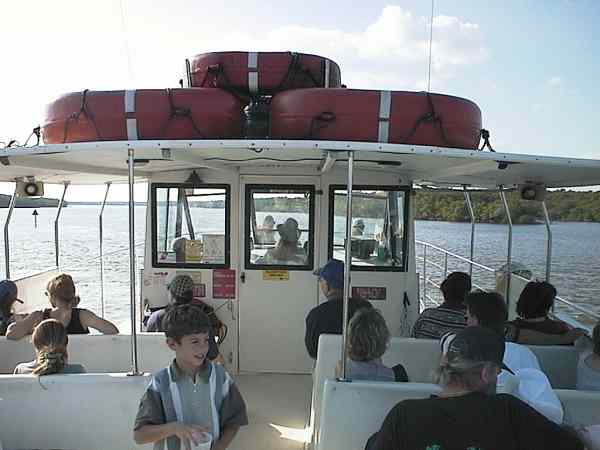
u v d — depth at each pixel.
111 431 2.68
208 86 3.81
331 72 4.04
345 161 4.00
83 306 9.07
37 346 2.82
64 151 2.81
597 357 2.74
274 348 5.25
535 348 3.47
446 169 4.07
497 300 3.05
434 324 3.77
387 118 3.14
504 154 2.71
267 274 5.19
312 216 5.14
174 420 2.07
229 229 5.16
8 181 5.71
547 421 1.85
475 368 1.86
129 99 3.24
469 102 3.36
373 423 2.55
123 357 3.54
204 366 2.13
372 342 2.66
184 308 2.10
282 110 3.26
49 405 2.67
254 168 5.09
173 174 5.13
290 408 4.47
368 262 5.16
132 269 2.69
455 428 1.82
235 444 3.86
